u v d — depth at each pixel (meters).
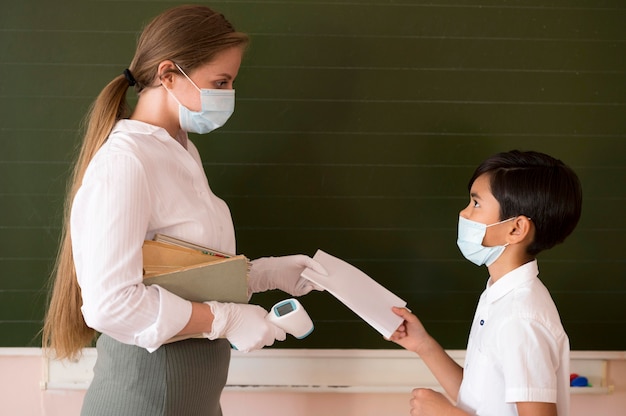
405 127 1.92
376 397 2.02
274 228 1.94
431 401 1.38
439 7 1.89
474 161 1.94
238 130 1.91
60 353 1.51
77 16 1.86
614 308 1.99
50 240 1.90
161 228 1.36
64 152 1.88
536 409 1.22
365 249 1.95
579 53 1.92
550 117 1.93
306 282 1.70
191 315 1.28
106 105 1.40
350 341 1.98
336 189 1.93
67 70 1.87
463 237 1.41
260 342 1.35
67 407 1.98
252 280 1.70
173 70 1.36
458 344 1.99
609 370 2.02
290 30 1.88
